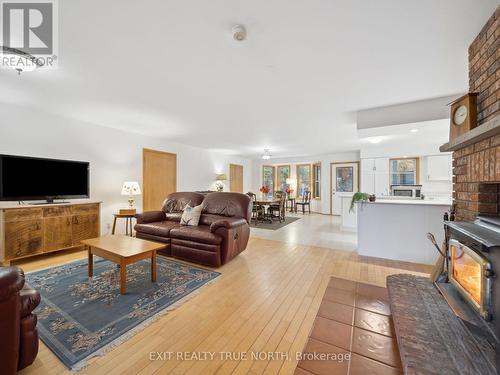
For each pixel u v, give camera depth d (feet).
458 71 7.33
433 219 10.12
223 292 7.26
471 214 5.68
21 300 4.09
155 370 4.22
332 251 11.91
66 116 12.16
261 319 5.83
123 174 15.29
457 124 5.97
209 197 12.48
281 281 8.13
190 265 9.62
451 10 4.78
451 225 5.27
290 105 10.47
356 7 4.70
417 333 4.18
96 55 6.48
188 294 7.05
